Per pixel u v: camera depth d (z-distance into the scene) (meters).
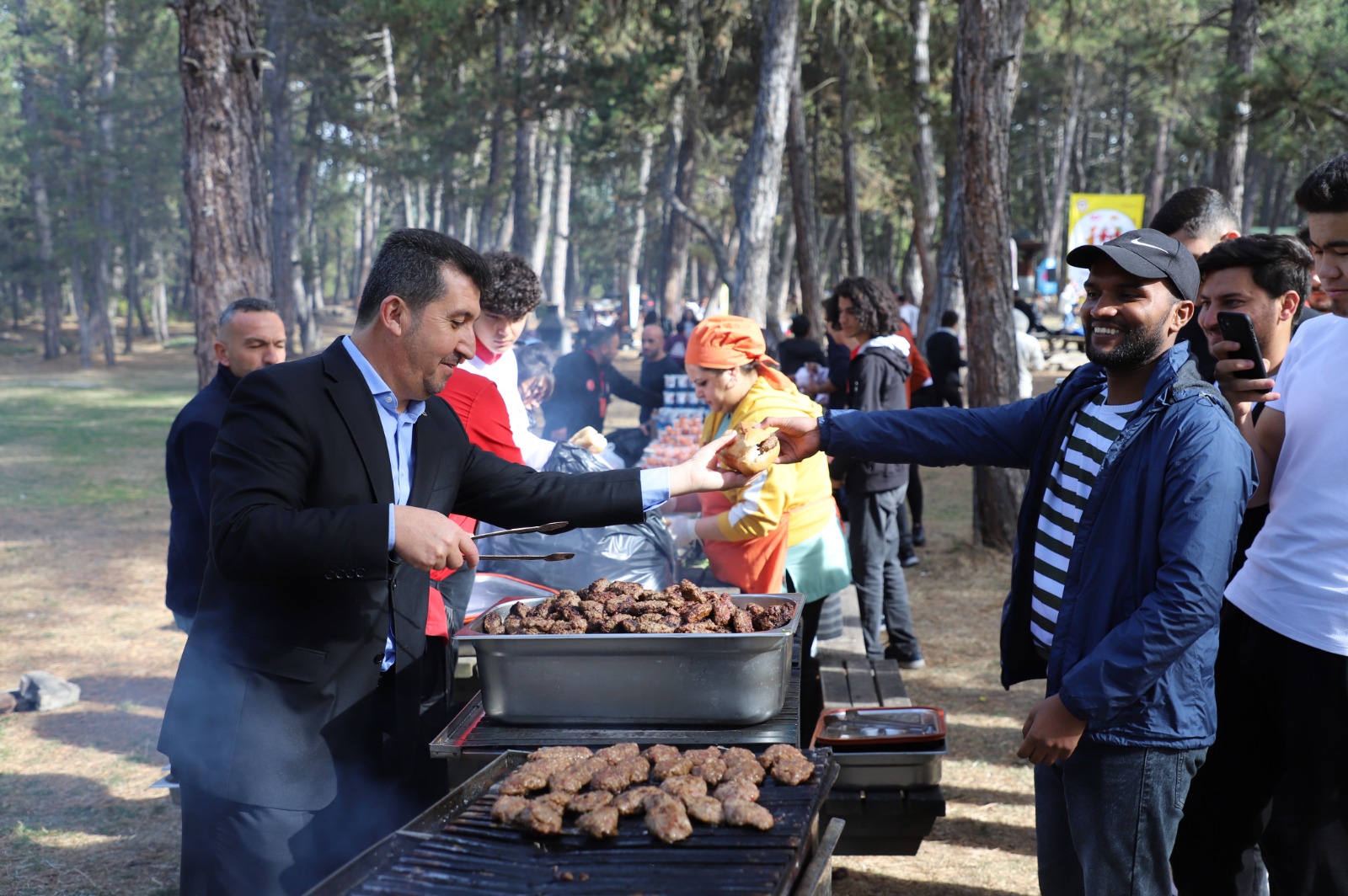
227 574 2.26
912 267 27.73
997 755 4.95
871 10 17.61
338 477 2.43
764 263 11.23
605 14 17.14
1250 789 2.87
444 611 3.25
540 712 2.59
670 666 2.53
